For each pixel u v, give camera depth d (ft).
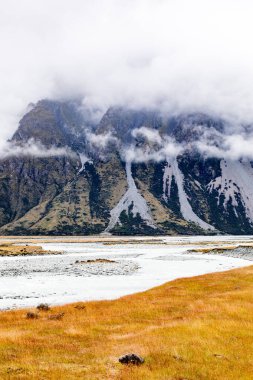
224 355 78.95
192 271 293.64
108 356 75.51
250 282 183.73
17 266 338.13
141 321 110.11
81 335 93.20
